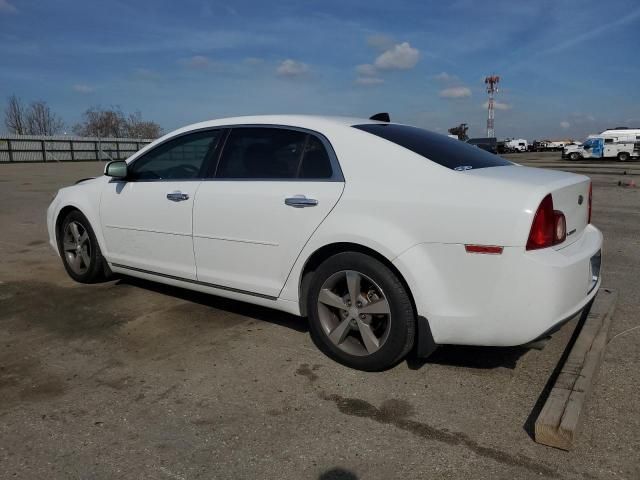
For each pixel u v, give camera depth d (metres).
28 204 11.93
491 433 2.77
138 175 4.66
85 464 2.52
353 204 3.34
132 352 3.75
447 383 3.29
